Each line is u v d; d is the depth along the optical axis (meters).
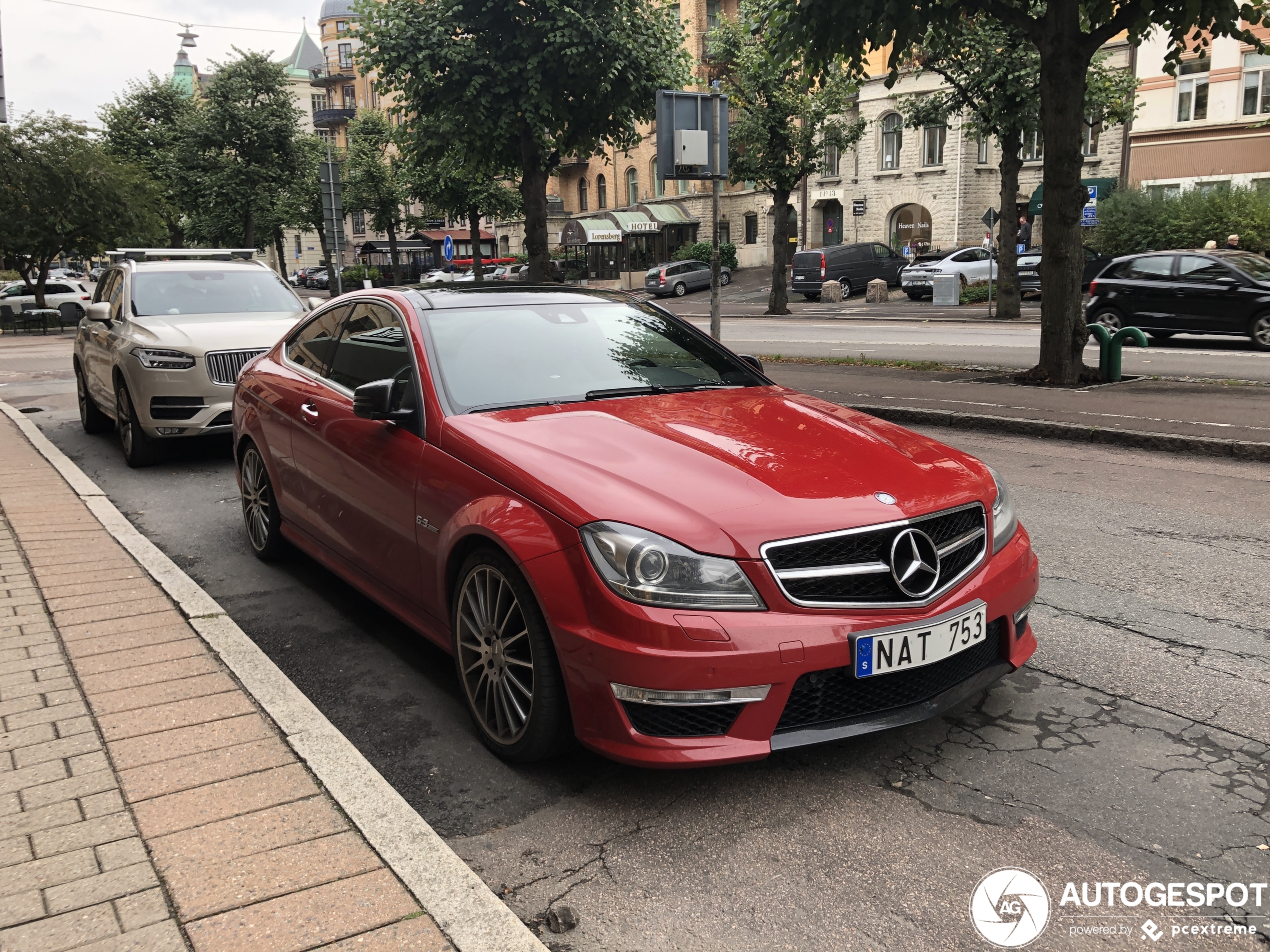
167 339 8.02
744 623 2.69
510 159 15.35
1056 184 10.81
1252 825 2.72
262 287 9.55
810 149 26.59
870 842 2.69
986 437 8.98
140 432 8.16
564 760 3.23
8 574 4.77
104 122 42.44
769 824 2.79
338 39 82.62
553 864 2.63
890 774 3.06
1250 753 3.12
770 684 2.71
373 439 3.91
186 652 3.79
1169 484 6.86
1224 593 4.61
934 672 3.01
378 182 51.16
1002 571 3.16
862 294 34.06
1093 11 10.79
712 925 2.36
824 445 3.33
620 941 2.31
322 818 2.65
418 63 13.71
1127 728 3.31
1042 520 6.00
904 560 2.89
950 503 3.06
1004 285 22.84
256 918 2.23
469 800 2.98
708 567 2.71
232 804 2.71
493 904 2.29
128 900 2.29
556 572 2.86
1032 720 3.39
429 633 3.66
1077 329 11.10
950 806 2.86
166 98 43.47
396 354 4.07
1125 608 4.45
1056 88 10.54
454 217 41.66
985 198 37.16
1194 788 2.92
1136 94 26.84
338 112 81.38
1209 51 29.09
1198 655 3.90
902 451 3.38
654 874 2.57
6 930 2.19
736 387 4.15
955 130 36.53
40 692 3.41
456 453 3.40
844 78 11.00
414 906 2.28
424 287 4.52
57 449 8.38
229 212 39.06
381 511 3.84
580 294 4.69
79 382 10.41
